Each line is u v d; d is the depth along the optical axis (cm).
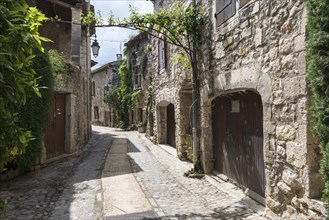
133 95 1900
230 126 560
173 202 470
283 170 360
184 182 597
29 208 447
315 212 301
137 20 652
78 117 1024
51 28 1198
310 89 312
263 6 394
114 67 2566
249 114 484
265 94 392
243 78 451
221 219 393
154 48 1226
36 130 671
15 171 653
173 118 1104
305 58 312
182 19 649
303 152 319
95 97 3145
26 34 171
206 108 646
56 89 817
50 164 793
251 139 479
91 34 1500
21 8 174
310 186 311
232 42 488
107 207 449
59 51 1220
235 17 475
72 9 1016
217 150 632
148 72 1590
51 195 514
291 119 340
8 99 174
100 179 631
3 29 167
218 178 600
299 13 322
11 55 167
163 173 686
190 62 700
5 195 511
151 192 529
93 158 917
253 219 388
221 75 534
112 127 2597
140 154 988
